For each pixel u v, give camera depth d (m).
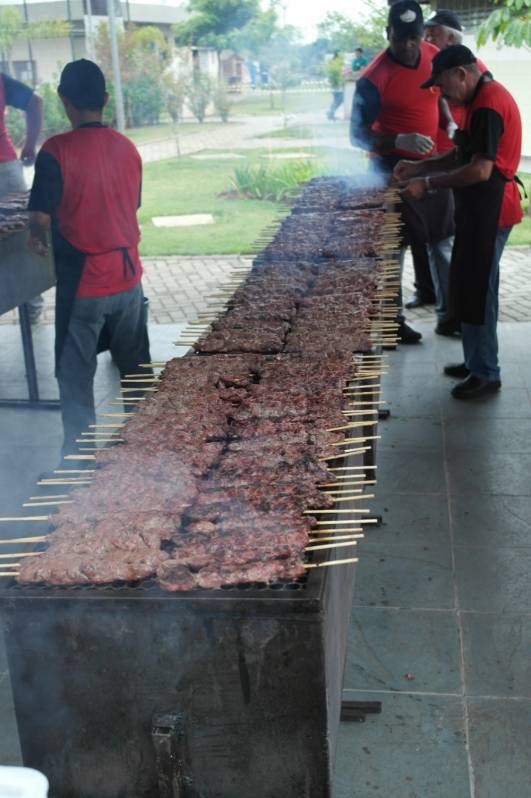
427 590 3.79
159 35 25.62
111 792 2.26
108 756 2.21
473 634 3.48
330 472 2.61
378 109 6.66
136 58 24.70
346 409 3.05
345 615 2.64
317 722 2.08
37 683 2.14
